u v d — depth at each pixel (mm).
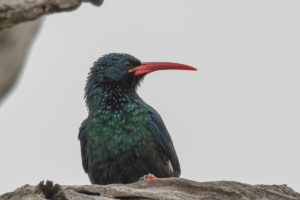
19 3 7812
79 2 8281
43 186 9805
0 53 13188
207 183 10531
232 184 10586
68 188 9852
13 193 9852
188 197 10375
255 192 10562
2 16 7809
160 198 10156
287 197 10648
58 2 8055
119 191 10086
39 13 8008
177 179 10672
